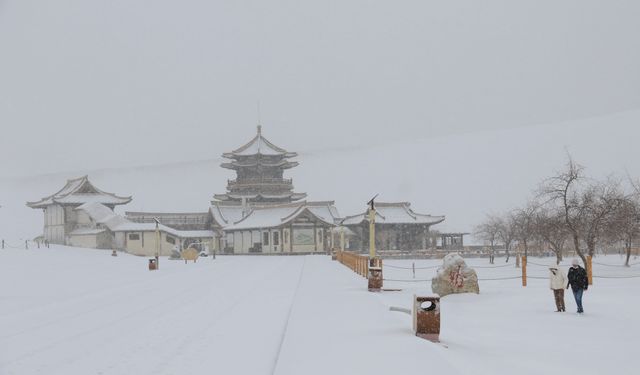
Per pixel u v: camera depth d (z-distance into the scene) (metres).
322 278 36.91
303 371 10.87
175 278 39.84
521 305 23.38
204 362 12.65
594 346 14.77
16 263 58.38
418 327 14.61
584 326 18.09
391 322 16.97
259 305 22.92
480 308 22.77
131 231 97.12
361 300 23.12
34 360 13.06
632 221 47.56
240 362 12.61
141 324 18.31
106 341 15.34
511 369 12.05
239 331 16.67
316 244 97.50
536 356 13.48
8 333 16.78
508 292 28.05
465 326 18.12
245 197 118.19
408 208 105.56
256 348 14.15
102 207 105.62
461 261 27.56
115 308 22.70
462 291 27.11
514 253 91.56
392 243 103.12
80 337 16.03
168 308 22.44
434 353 12.33
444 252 91.81
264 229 100.81
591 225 44.53
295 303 22.03
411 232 103.50
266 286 31.94
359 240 103.31
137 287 32.62
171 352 13.77
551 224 49.69
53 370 12.10
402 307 20.56
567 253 80.44
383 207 105.12
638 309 21.83
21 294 28.80
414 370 10.77
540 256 82.06
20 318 19.98
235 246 106.06
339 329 15.68
